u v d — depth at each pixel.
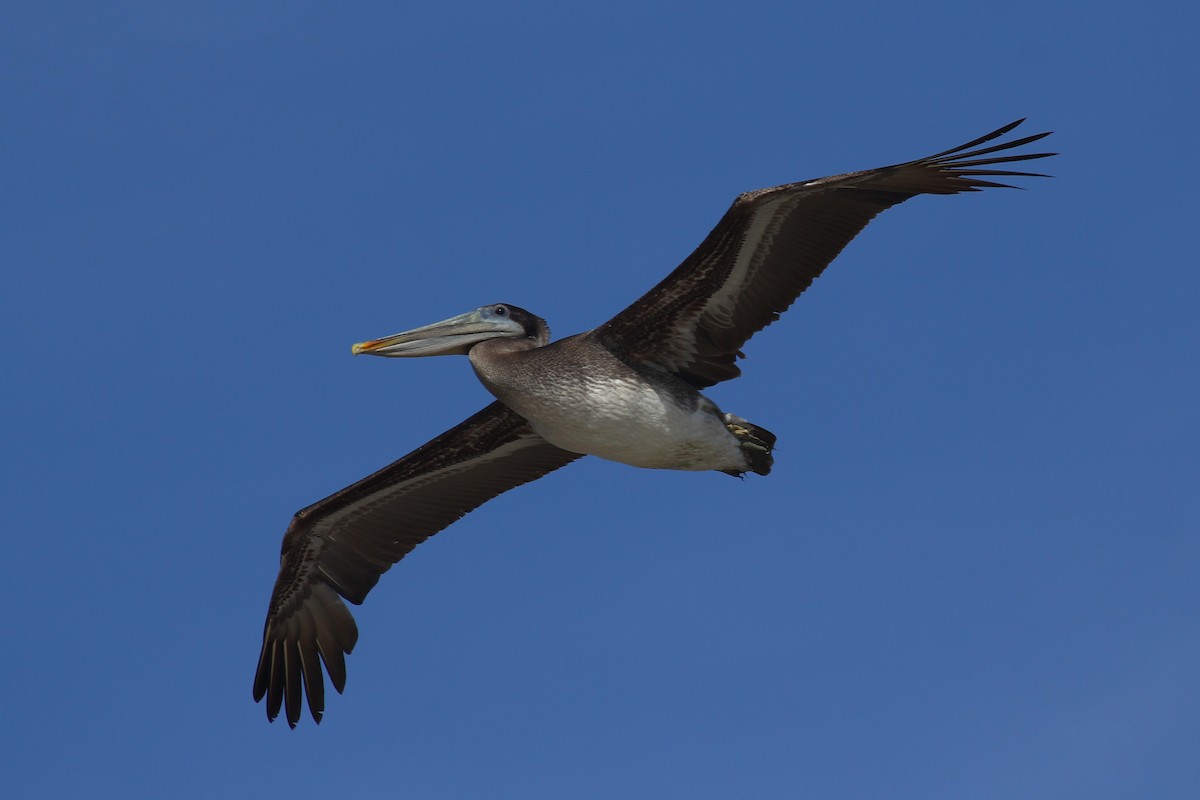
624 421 15.30
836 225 14.58
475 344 16.52
